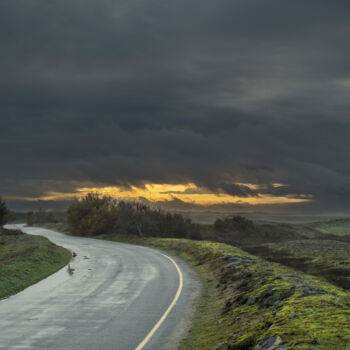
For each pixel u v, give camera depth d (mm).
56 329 10398
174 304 13648
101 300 14422
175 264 26172
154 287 17281
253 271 17844
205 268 23797
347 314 8203
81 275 21312
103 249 38594
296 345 6328
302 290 11461
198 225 63688
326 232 93188
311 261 28969
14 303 14023
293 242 50594
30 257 26281
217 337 9148
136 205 59750
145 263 26812
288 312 8984
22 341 9328
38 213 107500
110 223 60312
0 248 33094
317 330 7043
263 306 10961
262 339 7199
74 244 45469
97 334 9898
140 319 11477
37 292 16281
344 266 25078
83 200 65125
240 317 10531
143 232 55031
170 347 8781
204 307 13148
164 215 60219
